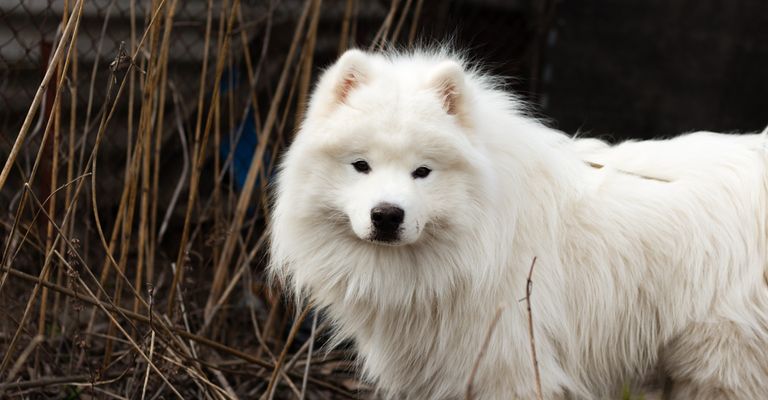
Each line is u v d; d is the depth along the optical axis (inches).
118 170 228.5
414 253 134.4
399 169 127.3
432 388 144.4
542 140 140.8
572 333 139.3
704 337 136.1
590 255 137.3
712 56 259.1
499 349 133.5
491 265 131.3
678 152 143.9
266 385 186.5
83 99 214.8
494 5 273.7
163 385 161.8
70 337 188.9
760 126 258.7
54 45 172.7
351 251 136.4
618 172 142.7
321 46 249.1
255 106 197.0
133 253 231.8
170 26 174.9
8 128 211.9
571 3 268.7
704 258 135.5
